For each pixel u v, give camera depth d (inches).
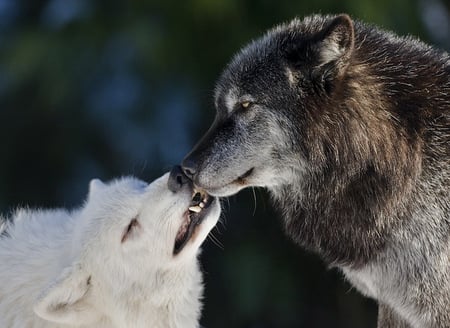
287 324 777.6
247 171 381.1
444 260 369.7
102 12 853.2
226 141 380.5
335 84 370.0
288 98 374.9
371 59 378.6
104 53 853.8
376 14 709.3
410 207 370.9
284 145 377.7
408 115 373.4
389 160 370.3
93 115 871.1
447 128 373.7
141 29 801.6
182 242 356.8
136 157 830.5
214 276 784.3
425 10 785.6
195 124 824.9
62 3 874.8
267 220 767.7
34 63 844.0
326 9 721.6
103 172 877.2
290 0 746.8
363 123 371.6
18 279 359.9
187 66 810.8
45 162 897.5
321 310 794.8
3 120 898.1
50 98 841.5
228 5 761.6
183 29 794.8
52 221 382.0
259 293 746.2
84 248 349.1
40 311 337.1
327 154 375.2
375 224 374.3
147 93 848.9
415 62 381.4
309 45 370.3
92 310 356.5
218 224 745.6
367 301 786.2
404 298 378.3
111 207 353.4
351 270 391.9
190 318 370.0
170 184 351.6
